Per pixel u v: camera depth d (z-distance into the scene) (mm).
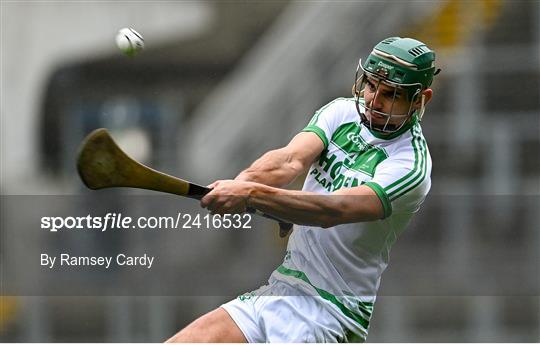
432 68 11172
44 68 30625
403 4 30766
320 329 11602
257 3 32500
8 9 30703
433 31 30234
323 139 11531
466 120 28391
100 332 22812
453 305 23547
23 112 29969
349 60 30953
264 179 11180
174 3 32125
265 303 11703
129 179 10477
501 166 27359
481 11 29844
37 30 30875
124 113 29750
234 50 32188
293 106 30875
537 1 29500
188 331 11672
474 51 29500
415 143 11383
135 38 12445
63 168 29031
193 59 31969
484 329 23750
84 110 30094
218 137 30375
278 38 32156
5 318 23125
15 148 29328
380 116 11188
